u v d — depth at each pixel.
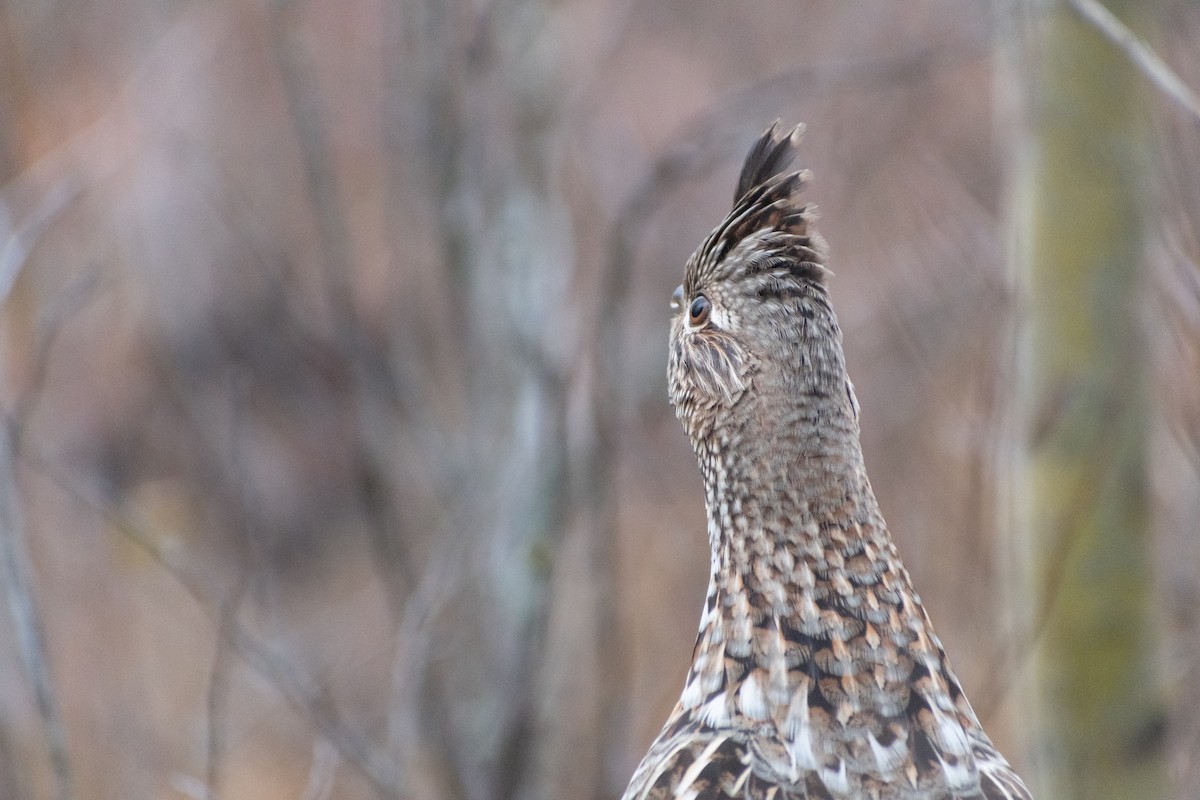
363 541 19.61
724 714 6.78
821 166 14.52
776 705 6.68
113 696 13.73
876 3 16.48
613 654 11.88
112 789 13.16
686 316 7.39
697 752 6.65
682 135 15.05
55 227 16.67
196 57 17.31
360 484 13.06
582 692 13.05
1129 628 10.12
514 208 13.01
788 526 6.84
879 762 6.52
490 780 11.65
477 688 12.14
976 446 11.26
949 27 15.48
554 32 13.65
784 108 14.95
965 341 11.89
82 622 14.01
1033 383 10.22
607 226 16.20
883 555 6.89
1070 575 10.18
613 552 11.88
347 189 17.17
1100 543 10.15
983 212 11.95
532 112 13.37
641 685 14.16
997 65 12.48
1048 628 10.23
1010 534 10.44
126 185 17.12
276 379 19.27
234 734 13.95
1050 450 10.16
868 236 13.30
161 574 15.00
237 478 13.43
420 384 13.52
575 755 12.75
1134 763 10.15
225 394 16.30
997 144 12.95
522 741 11.70
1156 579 10.18
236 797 13.52
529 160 13.28
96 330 18.05
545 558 11.80
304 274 17.59
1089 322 10.05
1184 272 9.05
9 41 14.02
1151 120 9.88
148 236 17.78
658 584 14.59
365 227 16.92
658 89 18.80
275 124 18.11
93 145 15.67
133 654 14.23
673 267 17.77
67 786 8.34
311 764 13.78
